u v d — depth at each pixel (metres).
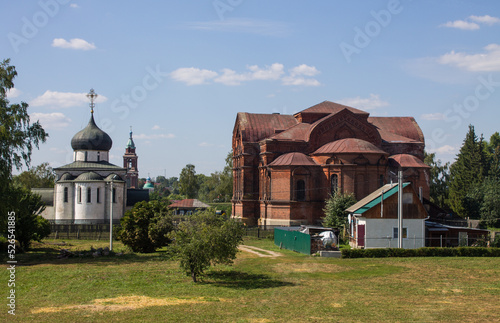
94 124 95.44
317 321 24.83
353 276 37.72
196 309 27.23
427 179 81.12
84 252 49.62
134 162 157.00
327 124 82.50
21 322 24.42
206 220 37.75
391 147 88.44
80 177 87.56
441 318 25.42
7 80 48.34
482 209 98.19
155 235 51.62
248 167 86.69
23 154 48.53
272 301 29.25
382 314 26.17
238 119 90.88
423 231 53.41
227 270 40.47
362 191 75.56
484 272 39.59
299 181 77.69
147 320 24.92
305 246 51.28
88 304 28.44
